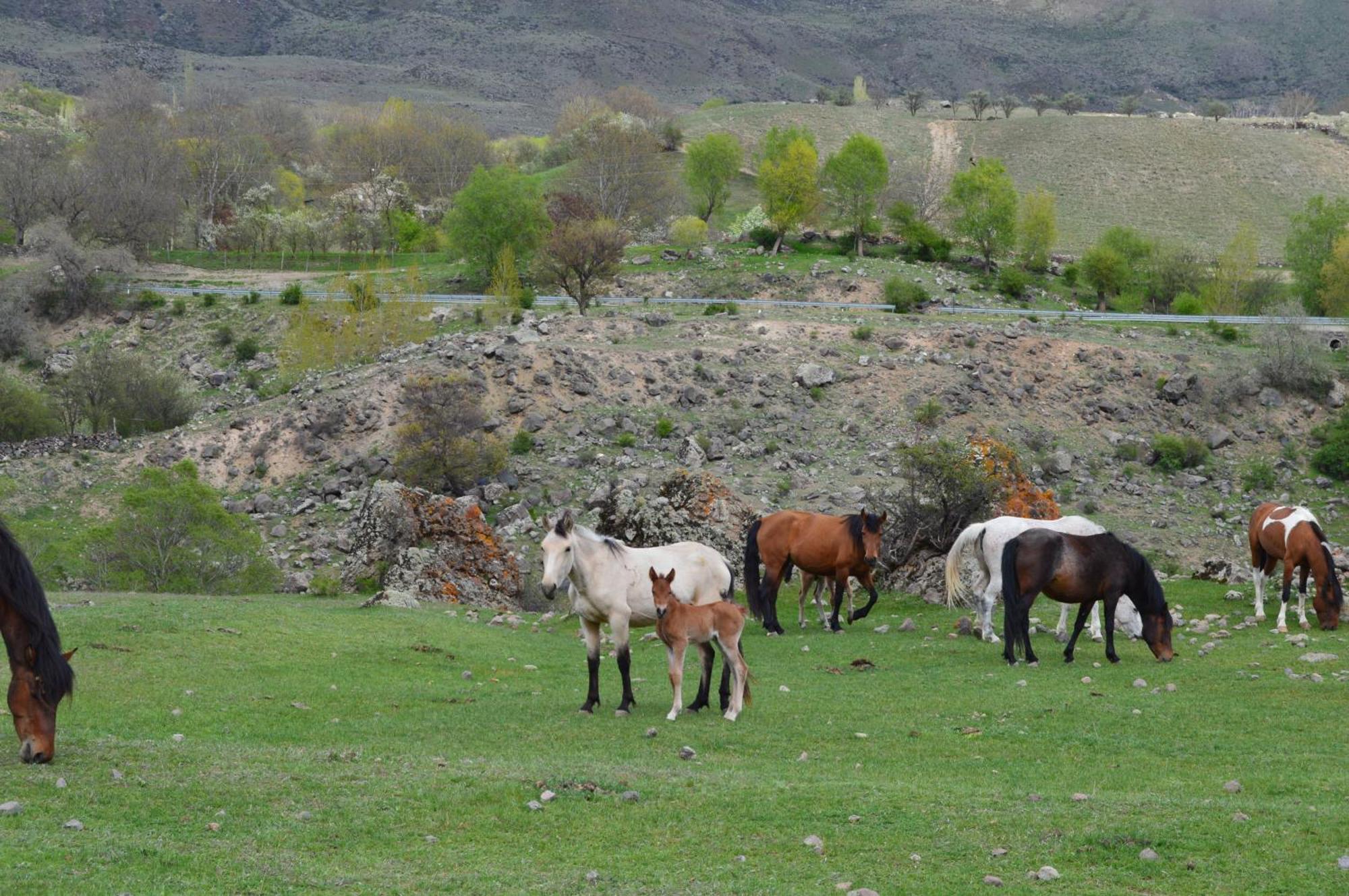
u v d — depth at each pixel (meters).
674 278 116.31
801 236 136.00
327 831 10.14
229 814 10.44
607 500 39.38
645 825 10.61
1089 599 20.16
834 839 10.30
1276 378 78.12
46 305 106.69
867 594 32.88
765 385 73.62
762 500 59.19
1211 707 16.34
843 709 16.59
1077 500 66.00
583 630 16.72
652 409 70.31
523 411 68.19
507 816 10.76
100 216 127.56
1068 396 76.12
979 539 22.84
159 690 17.58
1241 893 9.09
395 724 15.85
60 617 22.25
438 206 163.50
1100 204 169.75
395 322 90.38
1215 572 31.39
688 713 16.36
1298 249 116.75
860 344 80.69
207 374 93.00
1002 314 99.62
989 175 130.12
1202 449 71.94
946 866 9.66
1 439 78.50
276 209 147.00
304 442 66.12
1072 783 12.62
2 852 9.05
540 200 126.25
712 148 143.50
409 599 30.84
